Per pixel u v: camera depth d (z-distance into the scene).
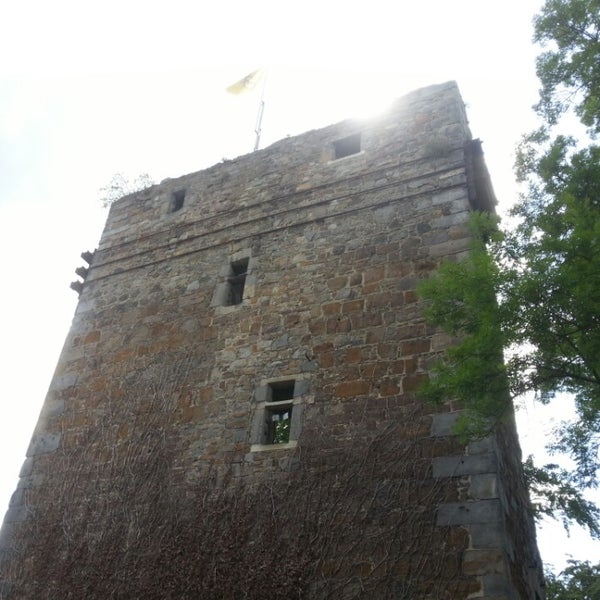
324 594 6.03
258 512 6.89
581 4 6.77
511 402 5.19
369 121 10.30
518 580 6.14
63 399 9.74
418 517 6.11
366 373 7.42
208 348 8.92
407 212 8.73
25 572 8.01
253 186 10.75
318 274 8.77
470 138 10.23
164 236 11.12
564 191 5.47
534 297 4.79
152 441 8.35
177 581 6.81
